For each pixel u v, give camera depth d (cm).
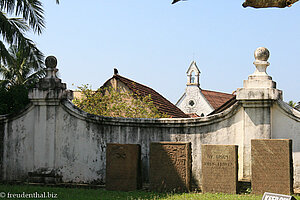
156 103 1870
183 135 984
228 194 859
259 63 917
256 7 771
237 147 877
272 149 834
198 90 4506
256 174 843
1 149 1092
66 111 1049
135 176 934
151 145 934
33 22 1349
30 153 1066
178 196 840
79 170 1033
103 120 1024
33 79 2244
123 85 1839
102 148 1024
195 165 968
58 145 1048
